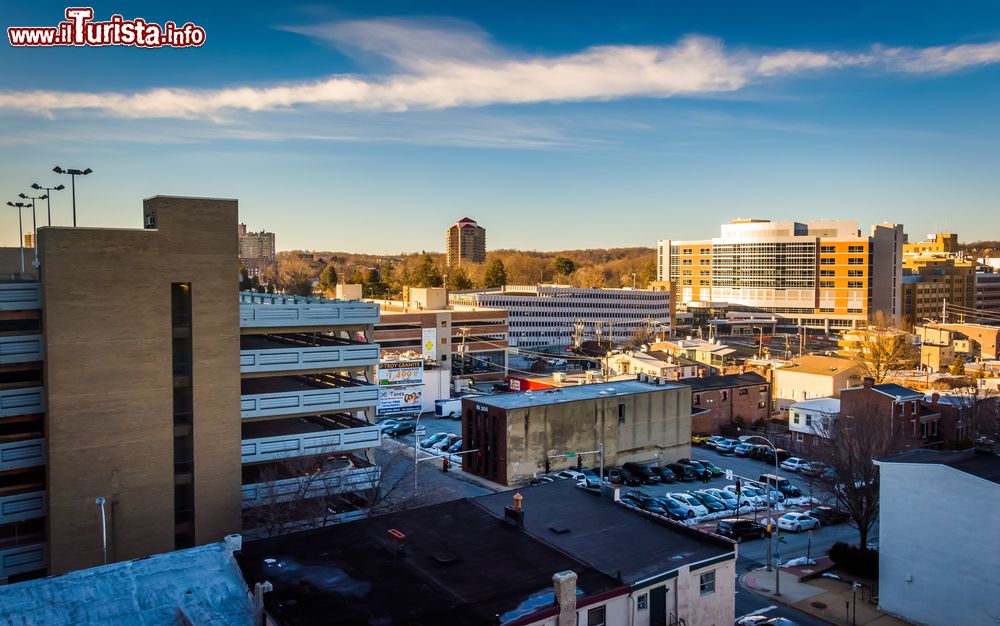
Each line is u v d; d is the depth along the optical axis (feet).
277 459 180.96
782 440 296.10
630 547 118.83
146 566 116.06
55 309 151.12
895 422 265.34
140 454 160.35
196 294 166.61
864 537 172.45
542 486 151.64
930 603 140.15
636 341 646.33
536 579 106.52
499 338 531.09
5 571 150.61
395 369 343.87
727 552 116.67
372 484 183.42
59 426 152.05
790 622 139.74
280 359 180.96
